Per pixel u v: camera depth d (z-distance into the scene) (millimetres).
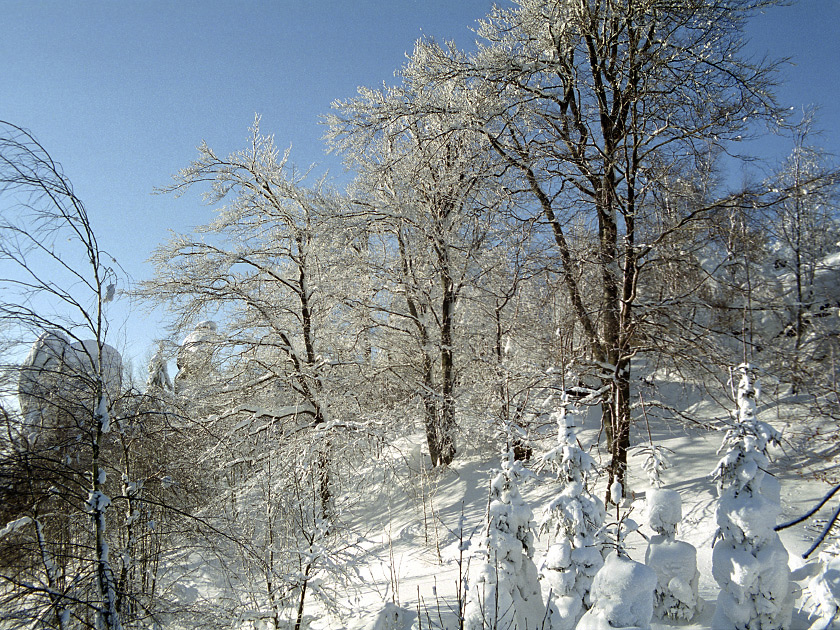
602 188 12523
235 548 8562
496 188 14562
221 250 15883
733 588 5594
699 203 12000
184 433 9141
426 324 16641
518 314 14422
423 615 7379
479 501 12805
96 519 6523
